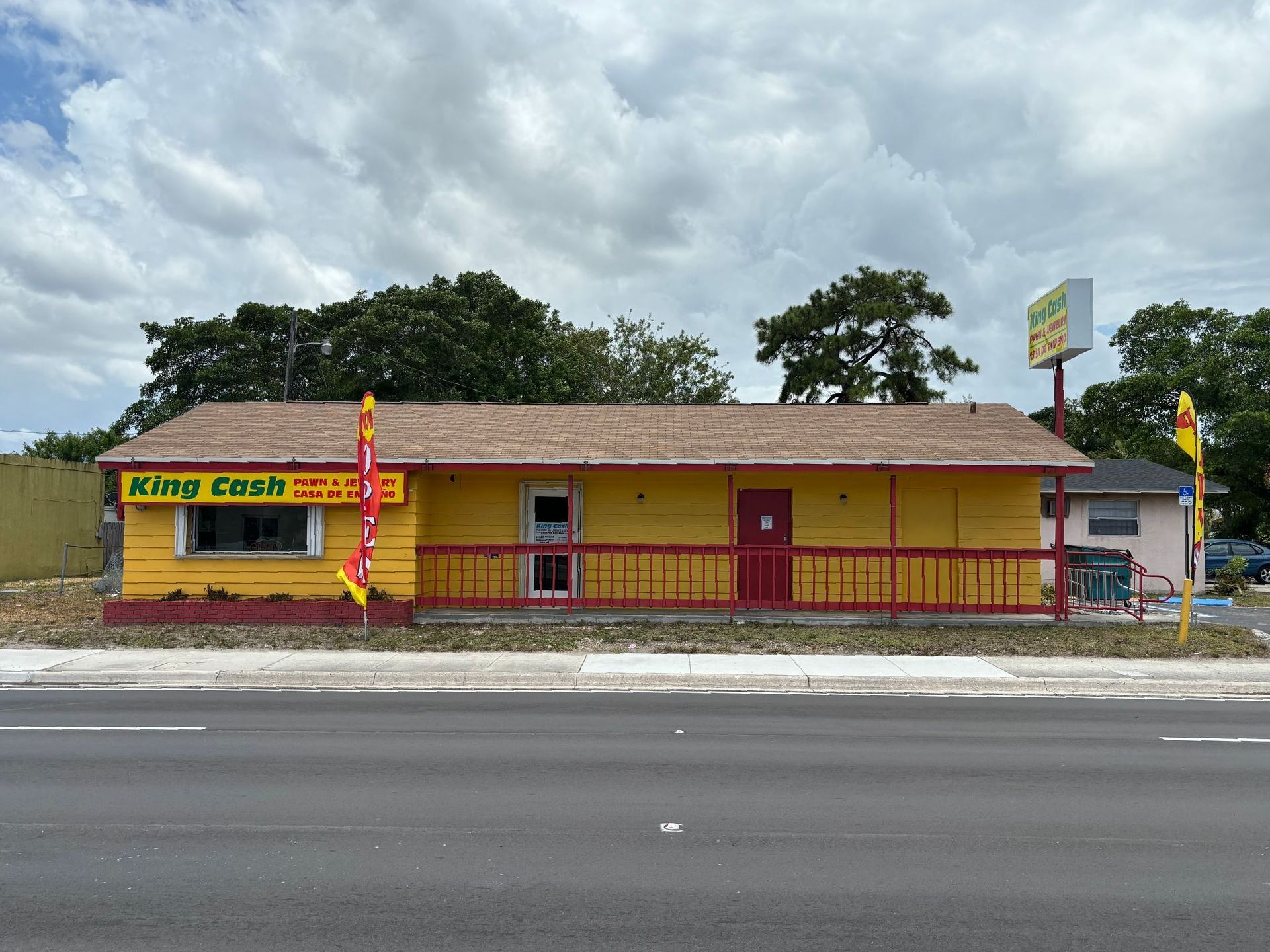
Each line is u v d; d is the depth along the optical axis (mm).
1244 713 10680
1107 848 6086
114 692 11875
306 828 6398
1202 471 15023
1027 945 4672
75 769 7941
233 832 6316
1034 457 15977
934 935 4770
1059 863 5805
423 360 36875
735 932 4809
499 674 12461
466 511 18516
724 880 5504
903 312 39188
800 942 4688
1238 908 5129
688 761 8305
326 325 39562
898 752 8656
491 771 7930
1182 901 5227
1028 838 6281
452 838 6223
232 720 10055
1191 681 12109
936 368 39844
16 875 5539
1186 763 8297
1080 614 16797
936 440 17234
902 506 18000
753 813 6809
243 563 16625
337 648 14344
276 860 5797
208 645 14484
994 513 17766
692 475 18344
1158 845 6152
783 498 18312
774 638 14859
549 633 15227
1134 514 25703
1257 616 18844
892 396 39781
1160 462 36250
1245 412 32906
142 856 5859
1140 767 8148
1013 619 16172
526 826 6477
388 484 16234
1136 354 39125
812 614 16516
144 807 6883
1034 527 17672
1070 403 42875
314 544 16594
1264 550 29891
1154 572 25484
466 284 42156
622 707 10883
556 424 18891
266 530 16812
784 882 5477
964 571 16531
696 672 12523
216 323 36781
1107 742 9141
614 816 6703
